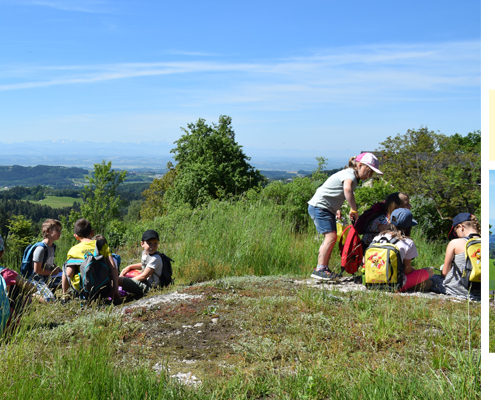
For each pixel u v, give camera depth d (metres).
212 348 3.42
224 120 28.27
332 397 2.52
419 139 18.83
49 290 5.08
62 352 3.07
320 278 5.71
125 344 3.46
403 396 2.47
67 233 9.87
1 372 2.69
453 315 3.82
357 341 3.44
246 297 4.76
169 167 42.94
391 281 4.88
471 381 2.51
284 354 3.21
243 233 7.84
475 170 15.07
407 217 5.06
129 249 10.16
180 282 6.36
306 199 12.00
